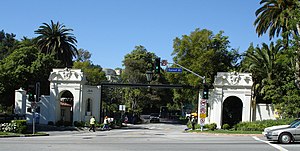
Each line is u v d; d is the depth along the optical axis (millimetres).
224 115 47812
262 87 44188
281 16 43312
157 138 28609
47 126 45500
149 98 82500
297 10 37688
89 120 47906
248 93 44281
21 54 54344
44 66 54844
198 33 59375
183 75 60219
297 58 37969
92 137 30125
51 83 47781
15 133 32656
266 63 44094
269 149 20188
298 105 39219
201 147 20734
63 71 47656
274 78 43375
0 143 22234
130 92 80562
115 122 57969
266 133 24391
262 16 47094
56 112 47469
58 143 22625
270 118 43531
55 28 66000
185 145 21922
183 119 94625
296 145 22484
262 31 48625
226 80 44781
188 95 68188
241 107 47625
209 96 45375
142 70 87625
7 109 52188
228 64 60188
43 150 18266
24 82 52500
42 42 66125
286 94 41469
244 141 25391
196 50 58438
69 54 67312
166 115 102250
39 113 47625
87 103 49438
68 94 58500
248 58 52031
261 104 44000
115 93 79250
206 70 57844
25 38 71438
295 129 23469
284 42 37500
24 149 18656
